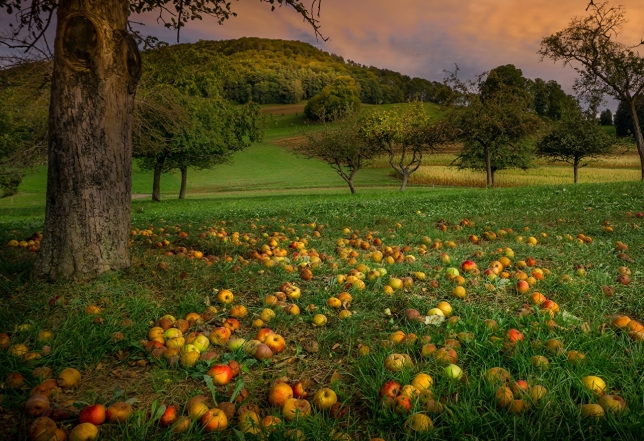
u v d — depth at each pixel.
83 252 4.97
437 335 3.39
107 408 2.54
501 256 5.95
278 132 105.38
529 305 4.10
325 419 2.52
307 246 7.44
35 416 2.50
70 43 4.89
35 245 7.34
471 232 8.59
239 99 130.50
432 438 2.26
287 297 4.53
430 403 2.48
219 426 2.40
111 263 5.14
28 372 2.94
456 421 2.35
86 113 4.98
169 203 28.61
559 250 6.63
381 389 2.63
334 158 35.94
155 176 33.16
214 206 23.19
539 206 12.77
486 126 32.50
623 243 6.50
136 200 37.28
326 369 3.17
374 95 131.88
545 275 5.04
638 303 4.11
